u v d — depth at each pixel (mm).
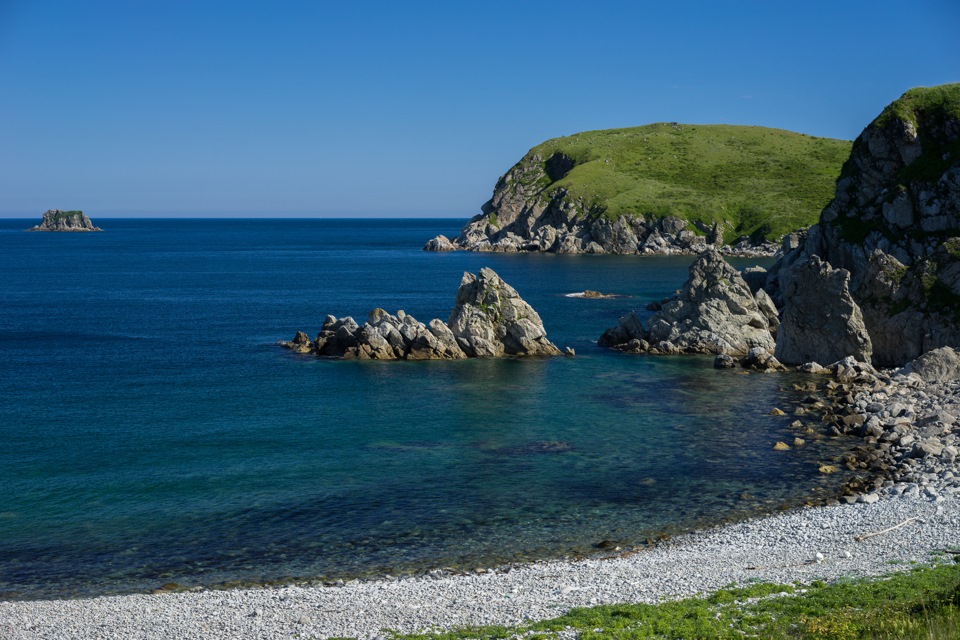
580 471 52125
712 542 39125
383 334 95500
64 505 46000
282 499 47000
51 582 36094
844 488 47344
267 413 67625
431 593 32375
